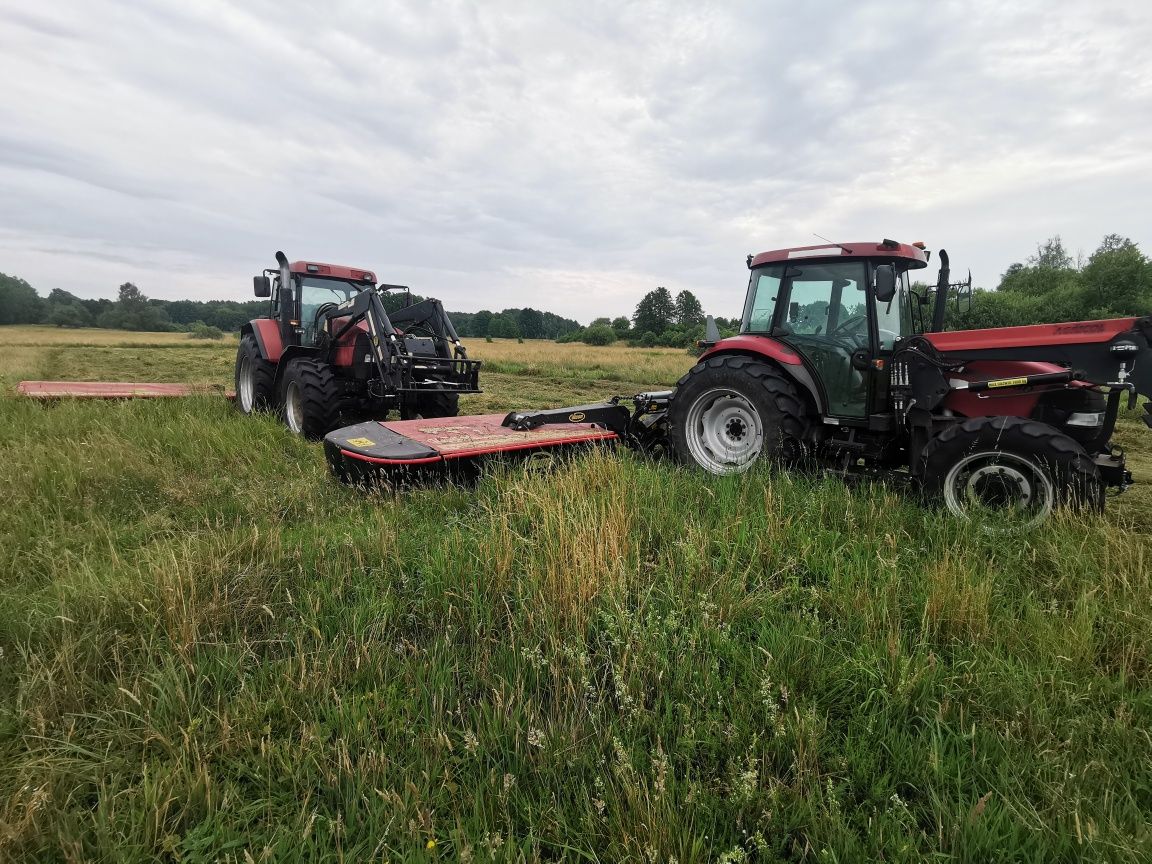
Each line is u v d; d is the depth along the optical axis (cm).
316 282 841
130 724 207
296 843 162
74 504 425
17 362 2175
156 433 604
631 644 241
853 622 265
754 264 545
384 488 438
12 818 166
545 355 3009
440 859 162
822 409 484
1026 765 189
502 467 457
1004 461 368
